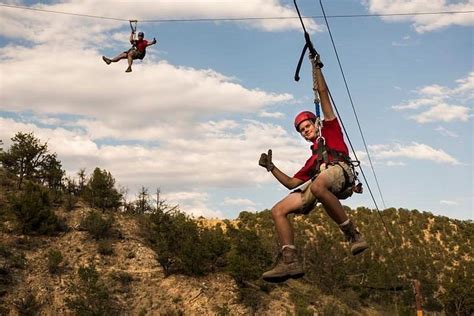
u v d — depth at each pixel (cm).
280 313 5984
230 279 6325
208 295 5925
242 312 5838
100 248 6234
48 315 5106
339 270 7356
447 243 10950
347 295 7181
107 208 7394
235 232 7562
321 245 7688
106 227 6525
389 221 11525
